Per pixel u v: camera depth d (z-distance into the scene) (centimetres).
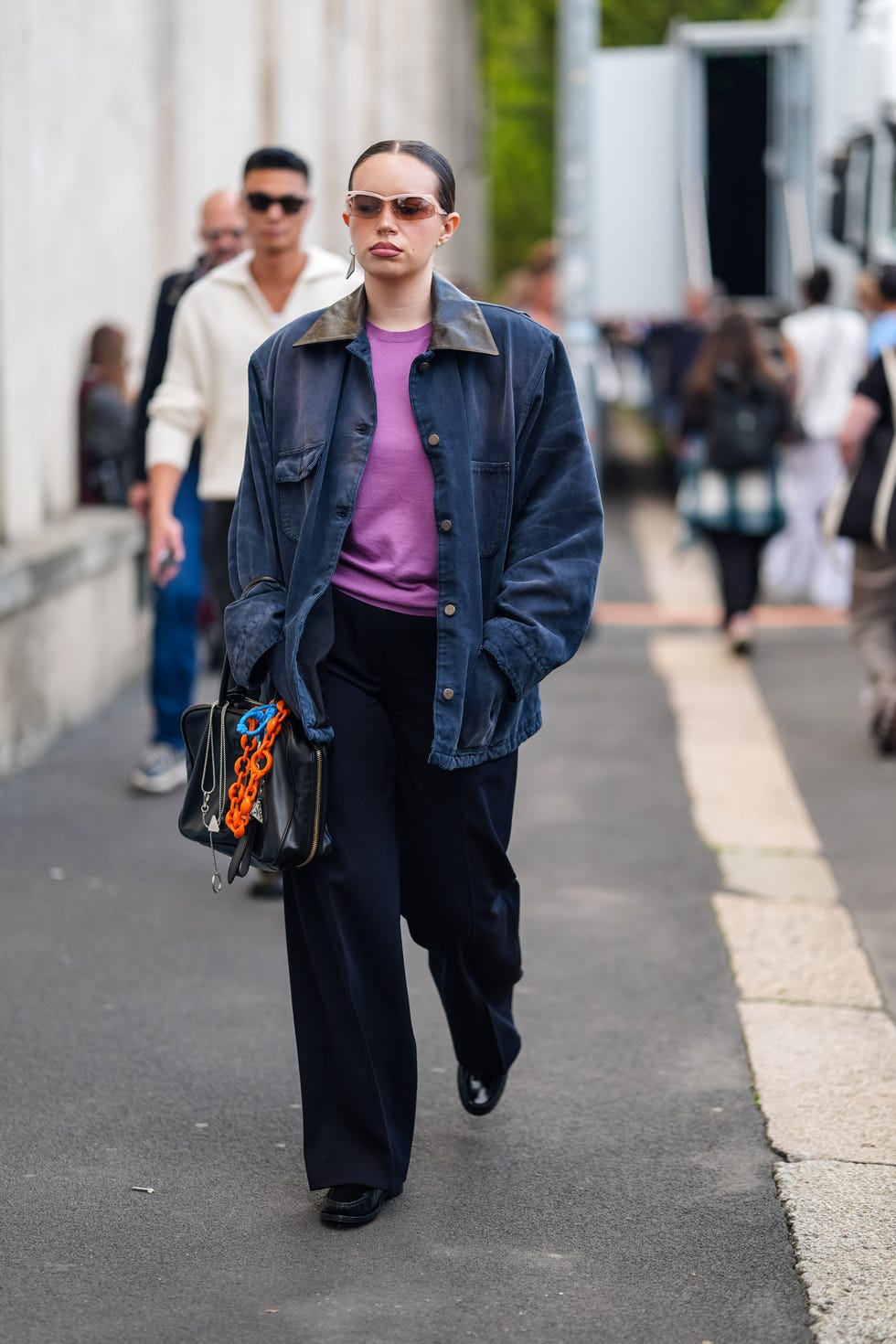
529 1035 889
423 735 683
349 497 667
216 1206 706
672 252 3353
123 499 1762
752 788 1382
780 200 3262
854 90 2720
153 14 2052
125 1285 642
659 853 1210
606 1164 746
